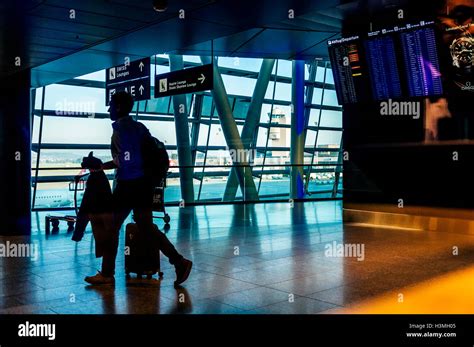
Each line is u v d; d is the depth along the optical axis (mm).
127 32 6688
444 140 8062
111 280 4828
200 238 7719
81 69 8938
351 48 8672
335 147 25422
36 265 5828
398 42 8039
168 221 9336
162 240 4699
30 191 8844
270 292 4508
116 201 4793
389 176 8836
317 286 4695
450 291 4457
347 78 8859
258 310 3967
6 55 7715
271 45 10680
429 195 8297
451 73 7602
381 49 8289
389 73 8305
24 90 8820
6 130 8703
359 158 9273
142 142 4777
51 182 19391
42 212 13227
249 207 13109
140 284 4871
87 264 5883
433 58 7734
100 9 5656
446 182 8055
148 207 4727
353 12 8266
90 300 4305
